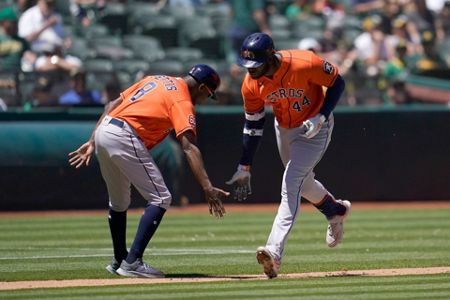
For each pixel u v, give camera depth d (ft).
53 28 208.64
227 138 174.40
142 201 169.99
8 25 198.18
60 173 162.50
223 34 235.81
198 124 173.06
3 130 161.48
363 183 179.52
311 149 89.76
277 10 257.96
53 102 176.35
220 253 111.34
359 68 216.95
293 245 120.37
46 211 162.61
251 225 146.82
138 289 81.15
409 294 77.82
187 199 174.81
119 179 89.92
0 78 174.40
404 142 181.16
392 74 215.31
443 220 154.10
